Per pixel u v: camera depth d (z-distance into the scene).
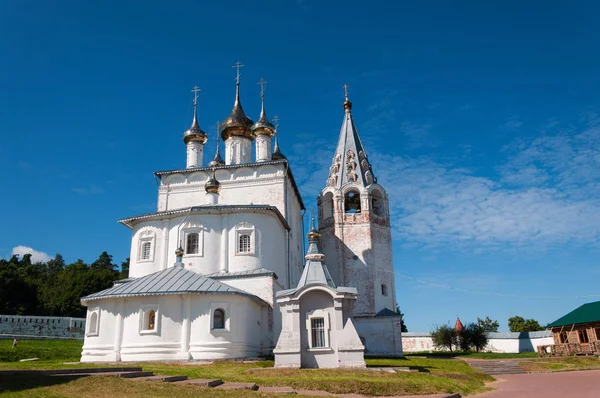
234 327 27.23
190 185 40.75
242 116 45.62
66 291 69.81
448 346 51.91
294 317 23.31
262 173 39.94
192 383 16.38
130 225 36.44
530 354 44.00
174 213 34.38
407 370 23.11
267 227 34.62
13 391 13.06
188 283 27.92
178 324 26.69
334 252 42.91
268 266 33.88
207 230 33.84
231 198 39.56
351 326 22.97
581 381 24.30
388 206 45.19
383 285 42.28
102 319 27.41
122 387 14.62
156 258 34.31
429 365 28.03
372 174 45.94
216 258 33.41
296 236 44.06
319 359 22.77
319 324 23.50
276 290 31.86
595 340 42.56
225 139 45.72
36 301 64.19
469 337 51.44
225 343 26.50
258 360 26.91
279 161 39.62
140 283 28.27
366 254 42.00
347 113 49.72
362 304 40.53
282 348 22.89
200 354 26.06
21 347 31.62
